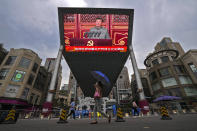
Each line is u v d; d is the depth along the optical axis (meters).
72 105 10.18
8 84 19.77
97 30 24.09
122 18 23.67
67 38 24.17
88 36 24.30
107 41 24.72
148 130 2.23
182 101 23.61
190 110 18.02
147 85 38.66
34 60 24.89
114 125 3.29
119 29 24.14
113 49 25.16
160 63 31.00
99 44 24.92
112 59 29.30
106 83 3.69
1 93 18.59
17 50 23.70
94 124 3.75
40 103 28.30
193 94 24.05
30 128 2.94
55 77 19.94
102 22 23.89
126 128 2.61
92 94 54.09
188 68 27.17
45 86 31.30
